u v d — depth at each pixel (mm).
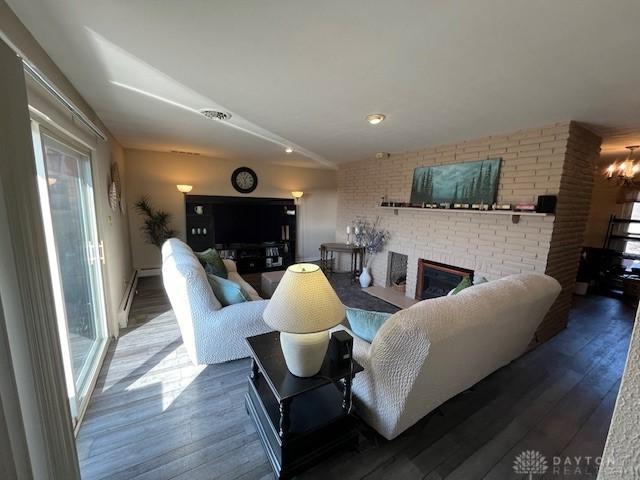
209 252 3613
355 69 1703
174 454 1513
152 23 1302
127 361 2324
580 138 2662
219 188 5297
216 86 1992
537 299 1787
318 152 4465
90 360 2234
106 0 1142
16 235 892
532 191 2771
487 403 1977
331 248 5031
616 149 3531
